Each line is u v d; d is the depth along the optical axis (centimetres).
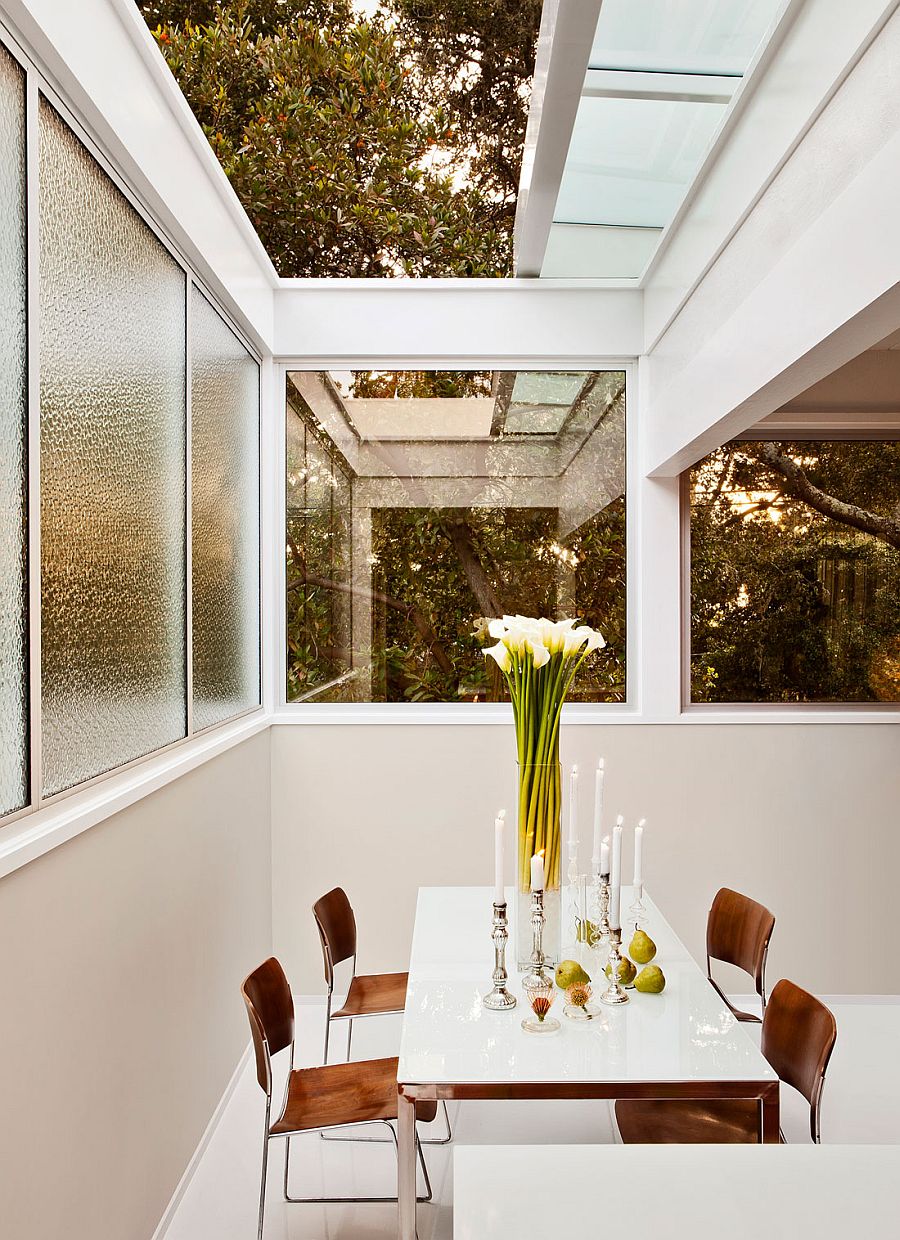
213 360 314
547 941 238
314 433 402
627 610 403
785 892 393
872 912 393
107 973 200
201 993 277
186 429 278
